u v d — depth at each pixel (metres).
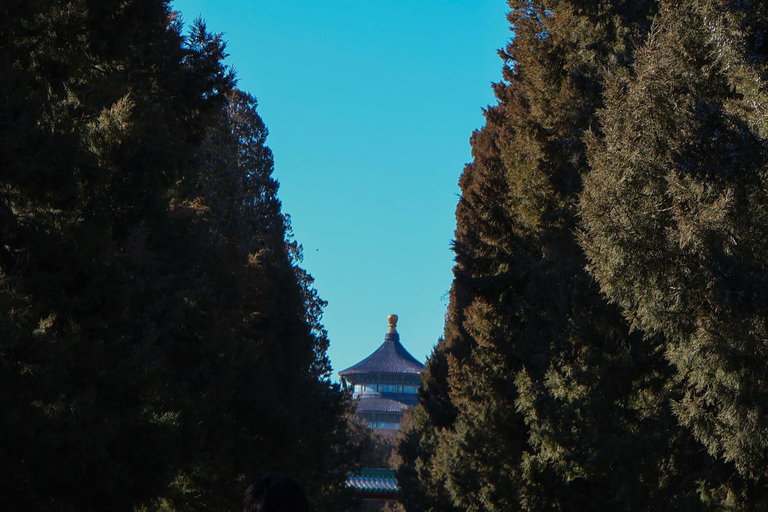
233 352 31.41
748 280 16.62
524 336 35.91
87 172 18.62
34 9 17.52
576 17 33.38
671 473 27.00
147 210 24.42
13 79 17.27
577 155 32.41
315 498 55.69
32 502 17.61
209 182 49.03
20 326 17.92
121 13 22.78
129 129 21.69
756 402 16.94
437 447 71.94
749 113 17.53
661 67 18.64
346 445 71.12
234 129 55.84
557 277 32.19
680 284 17.27
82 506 18.11
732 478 23.22
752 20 17.36
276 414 36.19
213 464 33.31
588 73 32.69
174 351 29.45
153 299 27.03
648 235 17.72
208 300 30.81
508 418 35.03
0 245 19.27
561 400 30.61
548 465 30.73
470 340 68.06
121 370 19.94
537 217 33.53
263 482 4.50
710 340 16.62
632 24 32.56
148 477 19.66
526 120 34.34
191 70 29.58
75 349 19.23
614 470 27.67
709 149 17.48
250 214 54.31
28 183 17.23
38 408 17.52
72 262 19.39
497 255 36.94
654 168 18.12
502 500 34.09
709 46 18.84
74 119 19.89
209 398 30.89
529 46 34.81
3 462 17.00
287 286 53.03
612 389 28.92
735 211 16.72
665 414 27.69
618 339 30.03
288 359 52.28
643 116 18.45
